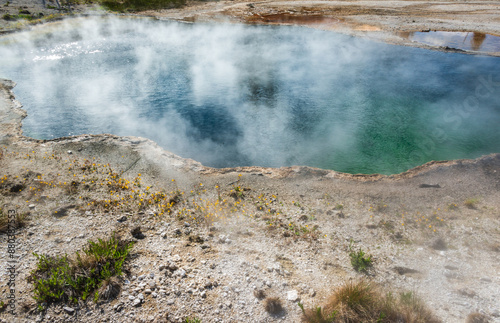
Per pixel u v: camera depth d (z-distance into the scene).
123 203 11.13
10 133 16.86
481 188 13.07
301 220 11.09
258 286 8.02
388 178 14.23
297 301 7.67
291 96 24.55
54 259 8.28
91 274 7.84
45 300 7.22
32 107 21.56
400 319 7.04
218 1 56.31
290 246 9.68
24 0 47.12
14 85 24.58
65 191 11.50
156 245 9.24
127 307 7.25
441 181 13.71
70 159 14.20
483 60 30.86
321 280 8.37
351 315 7.07
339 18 46.09
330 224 10.92
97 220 10.10
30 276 7.77
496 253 9.34
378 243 9.98
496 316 7.13
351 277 8.49
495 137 19.50
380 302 7.32
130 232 9.63
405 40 36.62
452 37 37.56
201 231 10.09
